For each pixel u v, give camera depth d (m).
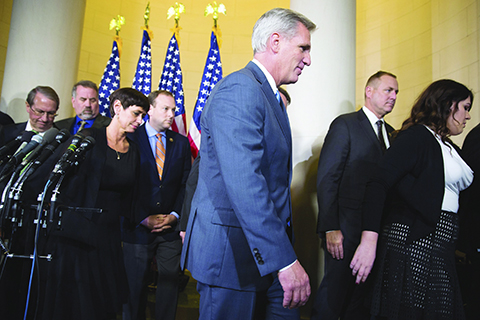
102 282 2.01
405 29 4.91
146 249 2.62
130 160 2.31
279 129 1.37
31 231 2.00
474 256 2.05
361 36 5.55
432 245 1.60
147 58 4.53
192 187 2.48
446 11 4.29
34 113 2.48
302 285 1.20
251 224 1.15
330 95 3.15
